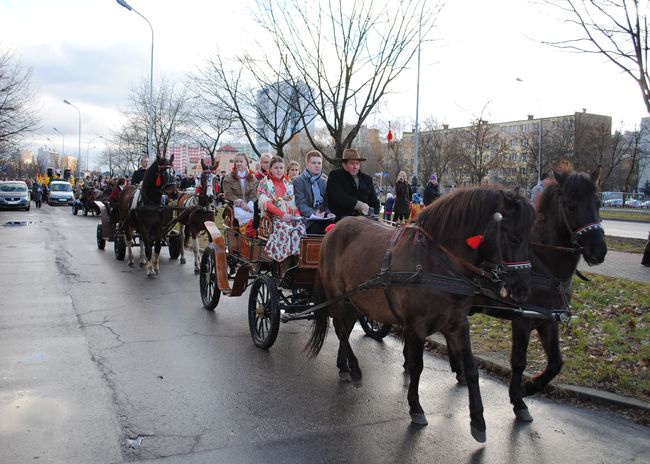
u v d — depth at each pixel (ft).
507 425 14.80
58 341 21.34
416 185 80.59
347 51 39.17
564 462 12.79
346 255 16.94
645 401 15.61
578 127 136.87
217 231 25.35
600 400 16.03
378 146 178.60
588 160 136.77
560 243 15.30
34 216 94.73
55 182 139.03
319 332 18.51
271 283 20.47
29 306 27.04
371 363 20.08
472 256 13.57
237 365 19.30
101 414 14.84
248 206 27.89
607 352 19.11
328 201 20.95
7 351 20.01
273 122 54.19
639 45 28.89
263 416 15.06
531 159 151.84
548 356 15.37
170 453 12.82
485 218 13.11
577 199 14.78
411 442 13.69
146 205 35.70
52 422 14.29
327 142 133.39
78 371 18.10
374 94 40.29
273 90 48.11
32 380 17.22
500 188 13.41
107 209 45.09
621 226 81.25
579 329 21.30
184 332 23.25
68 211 113.60
